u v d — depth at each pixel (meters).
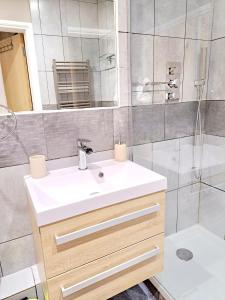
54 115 1.27
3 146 1.17
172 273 1.54
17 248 1.32
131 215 1.02
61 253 0.91
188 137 1.78
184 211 1.92
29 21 1.16
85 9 1.28
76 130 1.35
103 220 0.97
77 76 1.33
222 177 1.75
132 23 1.39
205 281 1.48
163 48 1.52
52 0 1.20
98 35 1.34
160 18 1.46
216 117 1.72
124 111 1.49
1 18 1.10
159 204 1.11
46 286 0.95
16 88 1.18
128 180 1.25
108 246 1.02
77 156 1.38
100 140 1.44
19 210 1.28
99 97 1.41
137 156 1.60
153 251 1.15
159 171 1.71
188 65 1.64
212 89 1.72
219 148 1.74
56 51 1.26
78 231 0.91
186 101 1.70
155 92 1.57
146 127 1.59
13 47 1.15
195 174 1.89
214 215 1.87
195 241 1.84
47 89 1.26
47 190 1.14
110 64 1.40
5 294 1.20
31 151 1.25
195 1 1.54
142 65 1.48
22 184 1.26
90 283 1.00
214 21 1.62
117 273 1.09
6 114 1.15
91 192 1.22
